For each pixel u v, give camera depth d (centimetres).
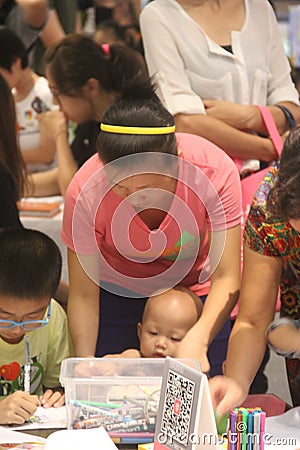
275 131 468
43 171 667
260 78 475
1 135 414
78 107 483
